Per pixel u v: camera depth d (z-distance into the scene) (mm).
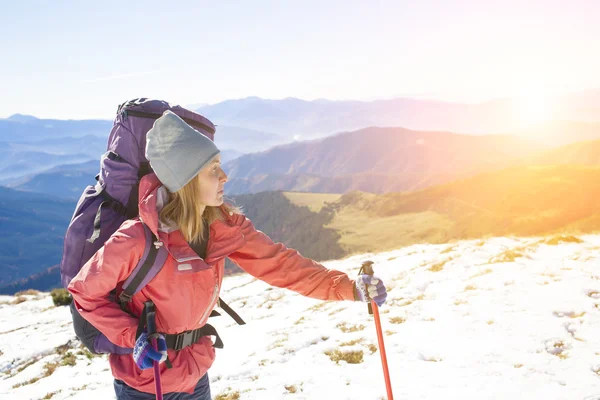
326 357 6516
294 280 2936
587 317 6137
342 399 5031
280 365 6582
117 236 2299
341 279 2943
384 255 18047
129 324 2334
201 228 2438
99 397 7344
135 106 2701
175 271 2385
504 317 6637
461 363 5438
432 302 8062
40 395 8172
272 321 10375
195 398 2734
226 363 7398
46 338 12992
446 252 13898
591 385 4461
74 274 2523
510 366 5156
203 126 2967
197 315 2531
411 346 6227
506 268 9219
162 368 2502
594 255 9234
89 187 2781
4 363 11266
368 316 8180
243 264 2932
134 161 2633
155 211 2307
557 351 5387
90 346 2559
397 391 5004
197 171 2312
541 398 4371
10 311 19125
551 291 7371
